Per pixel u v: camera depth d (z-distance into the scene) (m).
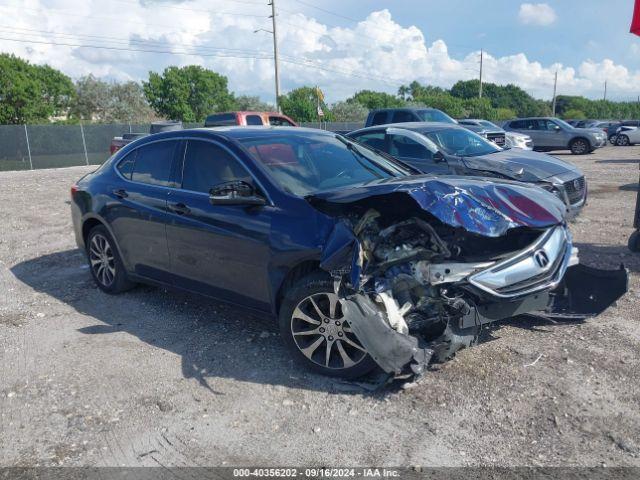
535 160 8.38
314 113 53.88
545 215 4.12
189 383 4.09
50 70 55.91
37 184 18.28
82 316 5.52
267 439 3.38
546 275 4.02
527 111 117.69
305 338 4.15
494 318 3.86
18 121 46.66
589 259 6.75
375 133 9.20
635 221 6.84
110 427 3.59
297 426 3.50
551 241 4.13
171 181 5.17
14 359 4.61
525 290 3.88
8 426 3.65
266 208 4.29
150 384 4.09
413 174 5.30
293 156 4.80
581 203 8.20
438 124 9.70
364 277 3.69
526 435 3.29
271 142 4.92
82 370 4.36
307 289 3.99
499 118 74.69
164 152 5.36
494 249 4.17
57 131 31.22
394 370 3.61
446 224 4.02
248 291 4.48
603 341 4.41
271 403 3.77
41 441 3.47
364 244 3.84
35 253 8.23
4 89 45.41
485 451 3.16
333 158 4.99
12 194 15.25
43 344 4.89
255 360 4.39
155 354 4.58
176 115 61.03
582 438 3.24
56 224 10.41
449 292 3.79
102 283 6.16
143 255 5.44
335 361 4.04
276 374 4.15
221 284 4.69
